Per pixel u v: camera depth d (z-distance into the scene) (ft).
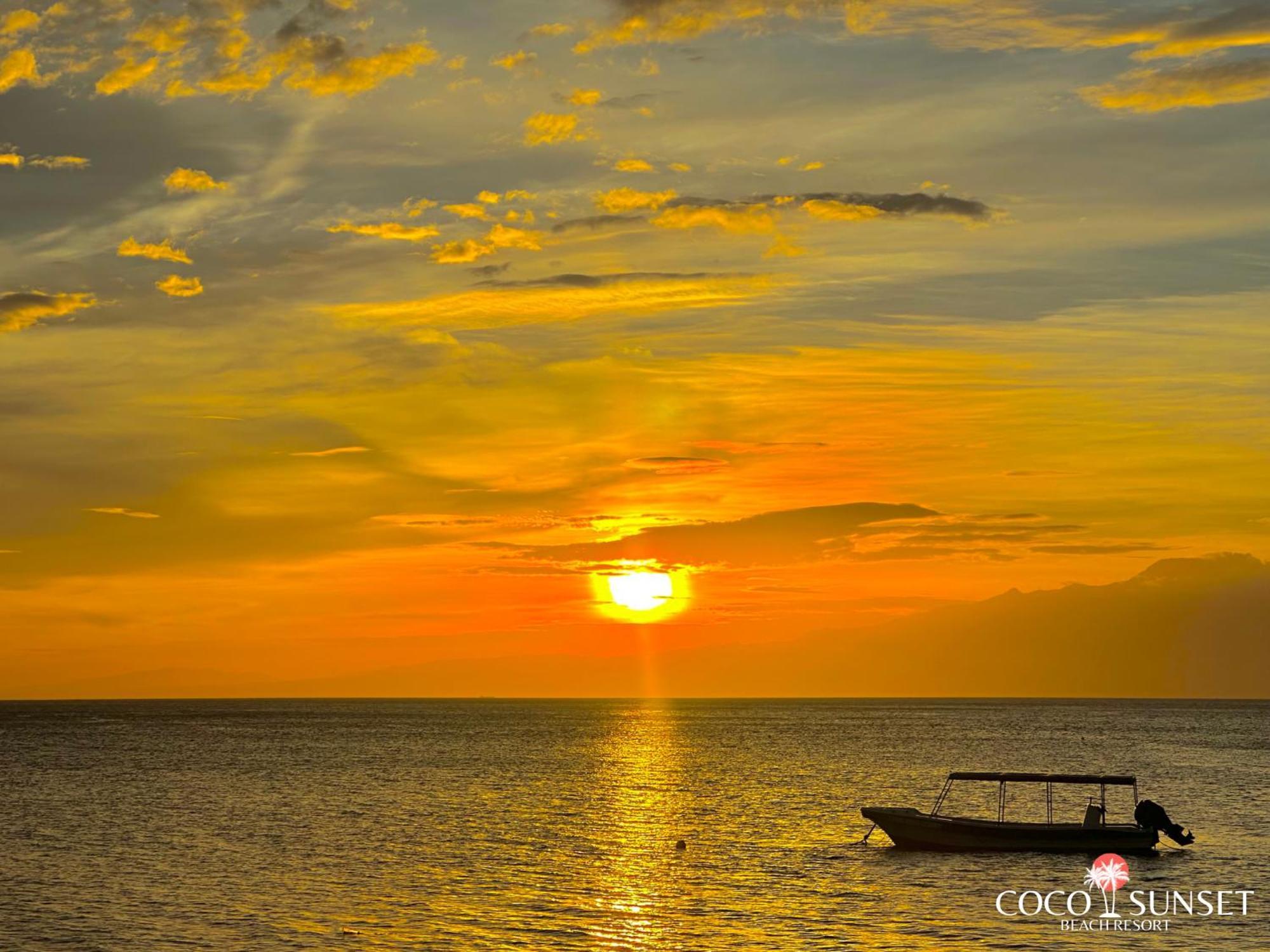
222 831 251.60
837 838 238.27
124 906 173.47
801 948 150.82
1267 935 158.71
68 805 304.50
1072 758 483.92
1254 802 313.32
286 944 152.15
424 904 173.78
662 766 433.89
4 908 172.65
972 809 304.50
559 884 188.75
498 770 412.77
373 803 307.37
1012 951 150.61
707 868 202.39
